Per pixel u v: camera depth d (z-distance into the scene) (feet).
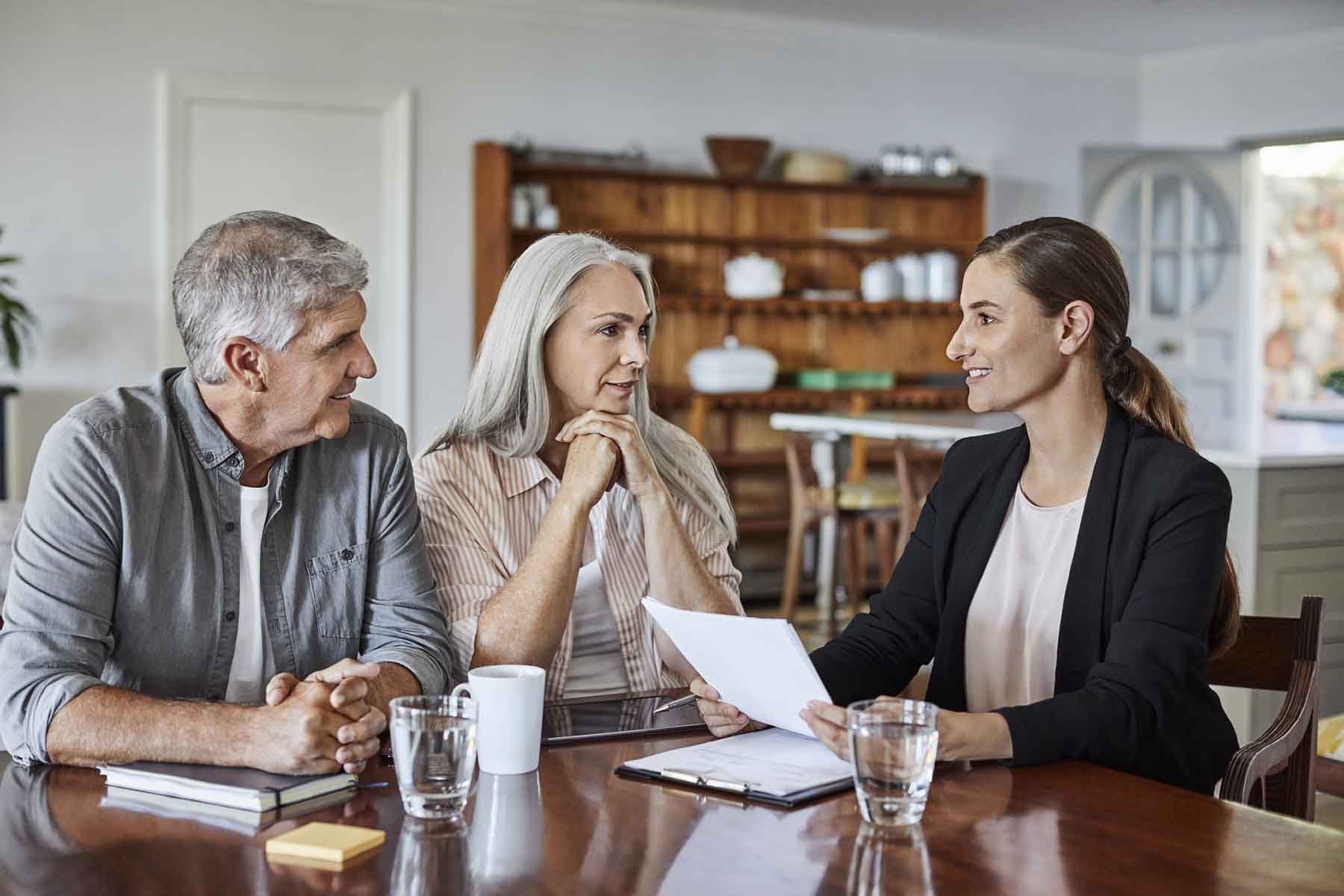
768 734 5.10
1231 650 6.21
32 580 5.01
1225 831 4.02
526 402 6.43
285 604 5.57
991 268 5.76
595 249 6.37
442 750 4.08
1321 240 28.86
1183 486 5.43
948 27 23.62
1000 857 3.78
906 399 23.86
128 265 19.65
